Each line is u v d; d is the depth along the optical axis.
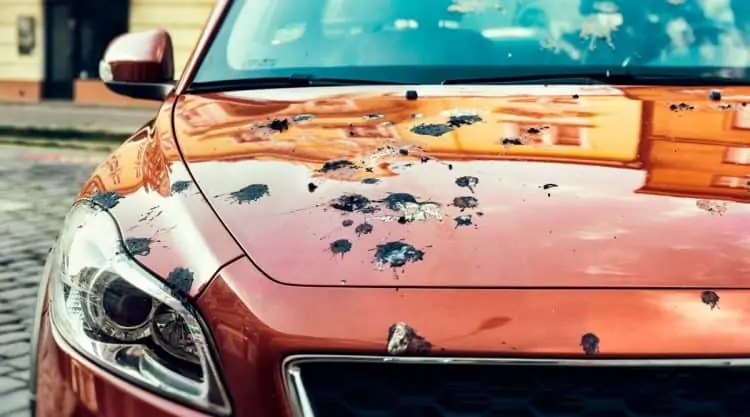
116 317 1.42
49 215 6.49
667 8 2.41
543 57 2.29
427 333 1.25
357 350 1.26
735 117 1.88
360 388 1.28
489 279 1.31
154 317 1.39
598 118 1.87
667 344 1.23
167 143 1.87
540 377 1.25
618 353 1.23
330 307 1.30
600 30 2.36
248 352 1.31
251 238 1.44
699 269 1.31
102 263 1.48
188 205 1.55
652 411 1.25
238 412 1.31
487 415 1.26
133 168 1.81
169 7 16.38
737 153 1.67
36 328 1.64
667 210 1.45
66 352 1.47
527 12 2.41
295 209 1.50
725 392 1.25
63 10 17.02
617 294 1.28
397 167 1.62
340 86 2.23
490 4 2.45
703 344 1.23
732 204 1.48
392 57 2.32
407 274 1.33
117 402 1.38
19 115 14.60
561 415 1.25
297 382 1.28
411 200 1.49
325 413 1.29
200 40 2.48
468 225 1.42
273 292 1.33
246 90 2.26
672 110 1.93
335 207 1.49
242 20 2.52
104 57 2.69
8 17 17.19
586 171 1.59
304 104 2.05
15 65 17.27
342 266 1.35
